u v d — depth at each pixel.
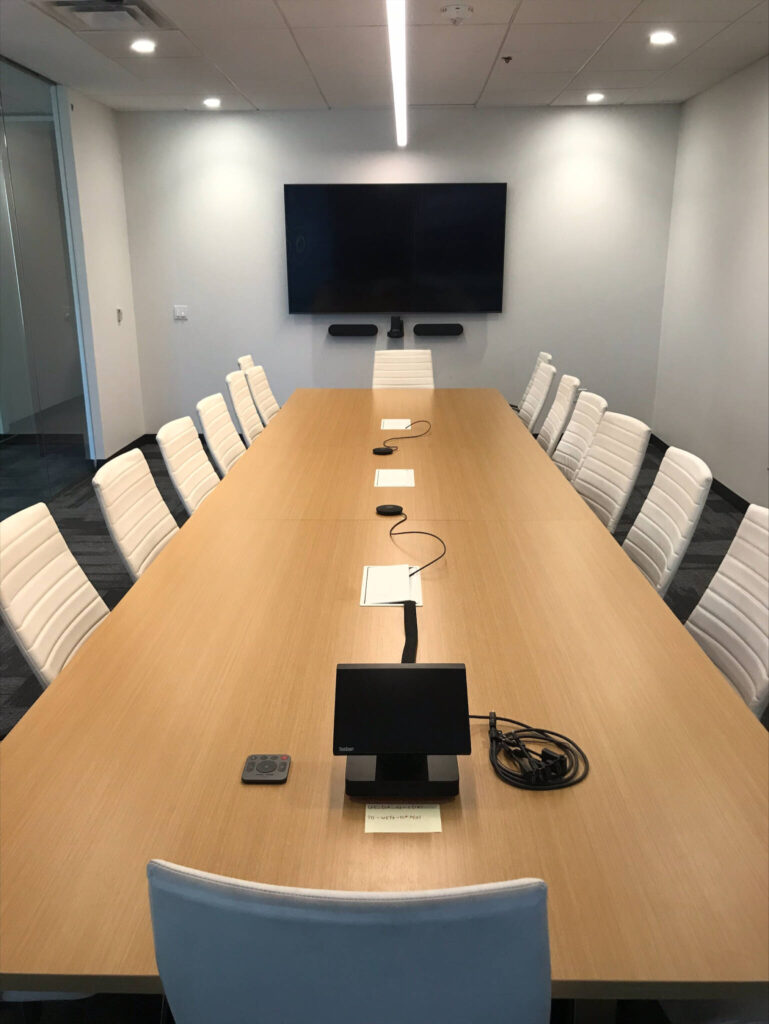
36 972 1.03
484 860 1.21
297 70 5.51
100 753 1.47
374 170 7.16
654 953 1.05
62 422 6.18
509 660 1.80
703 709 1.61
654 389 7.62
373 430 4.40
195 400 7.73
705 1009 1.30
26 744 1.50
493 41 4.87
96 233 6.60
